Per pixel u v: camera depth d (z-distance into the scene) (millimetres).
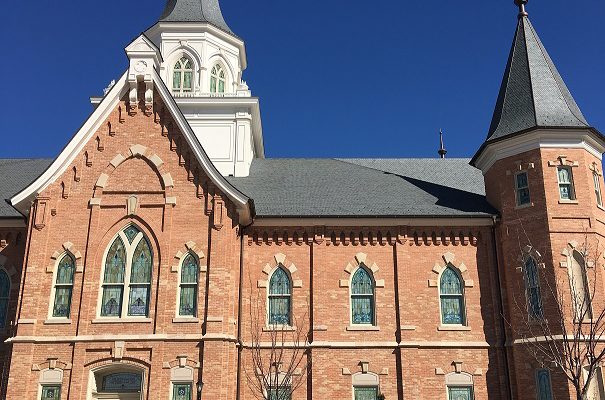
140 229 26953
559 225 27438
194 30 37406
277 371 25594
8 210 30031
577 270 27031
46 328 25531
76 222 27000
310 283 28469
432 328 27938
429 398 26875
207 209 26969
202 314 25562
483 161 31250
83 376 24797
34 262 26281
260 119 36812
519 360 26578
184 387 24688
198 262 26375
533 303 27062
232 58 38500
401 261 28812
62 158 27625
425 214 29141
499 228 29297
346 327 27844
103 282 26328
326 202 30344
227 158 34125
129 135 28000
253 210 28312
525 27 33125
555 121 29094
